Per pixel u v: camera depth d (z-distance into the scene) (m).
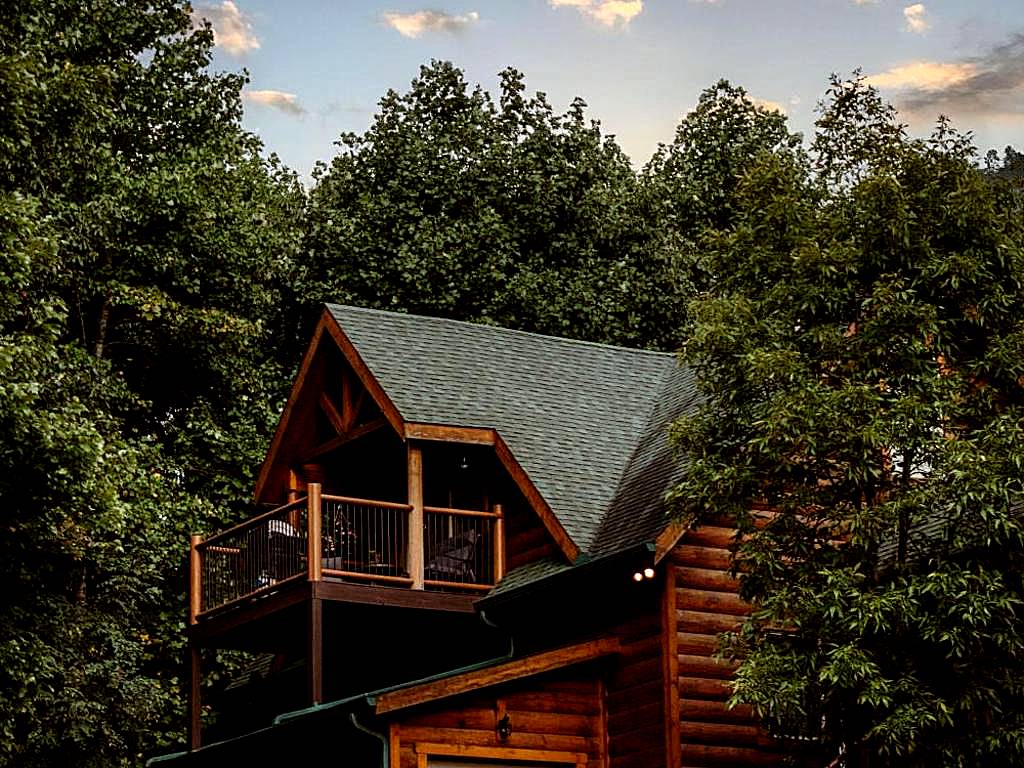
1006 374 15.19
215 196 29.08
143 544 26.22
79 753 23.38
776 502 15.56
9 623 21.73
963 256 15.10
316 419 23.02
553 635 19.56
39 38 25.56
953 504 14.20
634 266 33.75
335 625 20.86
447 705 17.12
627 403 22.91
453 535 22.17
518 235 33.50
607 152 35.56
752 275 16.27
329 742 18.03
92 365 26.52
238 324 28.69
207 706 27.67
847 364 15.40
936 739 14.41
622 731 17.95
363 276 32.56
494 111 35.22
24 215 20.64
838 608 14.19
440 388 21.12
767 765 17.75
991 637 14.10
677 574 17.94
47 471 20.06
